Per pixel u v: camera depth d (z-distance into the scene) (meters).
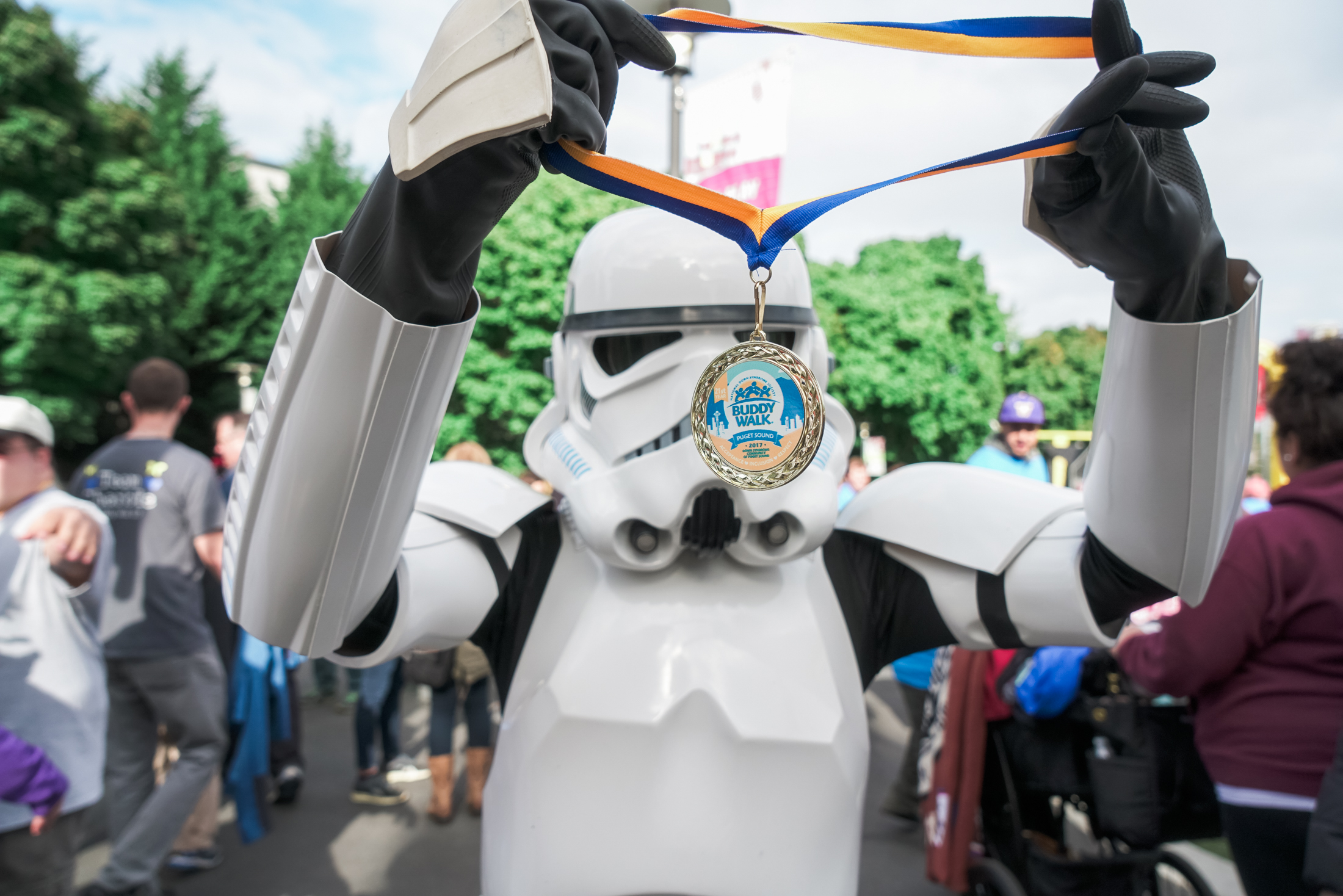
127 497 2.98
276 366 0.94
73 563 2.10
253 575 1.01
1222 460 1.03
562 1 0.75
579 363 1.38
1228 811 1.82
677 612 1.32
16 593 2.04
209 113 28.30
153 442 3.10
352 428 0.90
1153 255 0.89
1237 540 1.79
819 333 1.41
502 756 1.36
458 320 0.91
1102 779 2.40
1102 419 1.09
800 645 1.33
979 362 20.81
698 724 1.27
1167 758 2.37
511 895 1.29
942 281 21.12
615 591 1.35
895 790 4.15
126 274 19.55
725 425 1.09
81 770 2.10
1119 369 1.03
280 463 0.94
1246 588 1.75
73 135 18.45
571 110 0.73
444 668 4.04
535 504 1.43
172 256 20.38
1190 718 2.39
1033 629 1.34
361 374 0.88
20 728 1.99
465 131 0.72
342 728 5.57
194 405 24.73
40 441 2.16
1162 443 1.02
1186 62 0.87
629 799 1.25
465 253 0.85
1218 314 0.96
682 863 1.25
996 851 2.71
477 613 1.35
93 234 18.28
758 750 1.26
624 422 1.28
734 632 1.32
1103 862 2.52
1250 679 1.79
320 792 4.48
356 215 0.87
